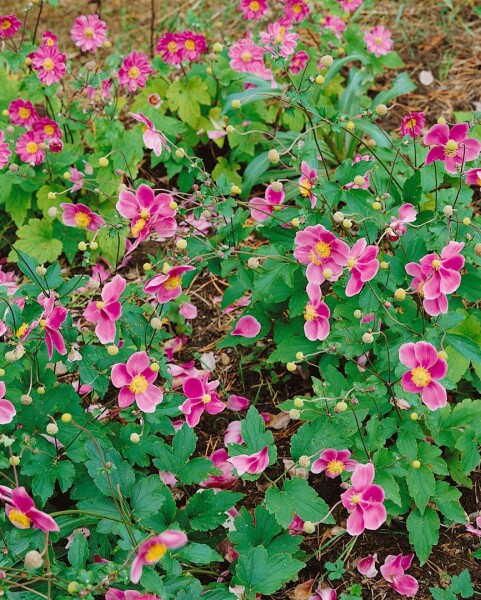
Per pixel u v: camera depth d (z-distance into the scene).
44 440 1.31
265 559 1.26
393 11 2.18
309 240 1.34
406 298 1.40
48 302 1.28
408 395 1.28
